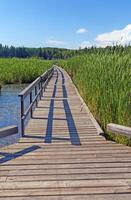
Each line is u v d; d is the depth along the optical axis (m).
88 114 10.55
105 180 4.67
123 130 6.64
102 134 7.65
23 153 6.11
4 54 145.50
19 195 4.18
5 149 6.40
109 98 8.11
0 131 6.17
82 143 6.88
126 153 6.09
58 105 12.84
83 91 14.19
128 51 9.26
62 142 6.98
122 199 4.03
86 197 4.09
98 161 5.58
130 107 7.27
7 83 32.38
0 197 4.11
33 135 7.65
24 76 33.53
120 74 7.95
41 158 5.78
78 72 18.67
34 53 144.88
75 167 5.27
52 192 4.26
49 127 8.62
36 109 11.80
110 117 7.93
